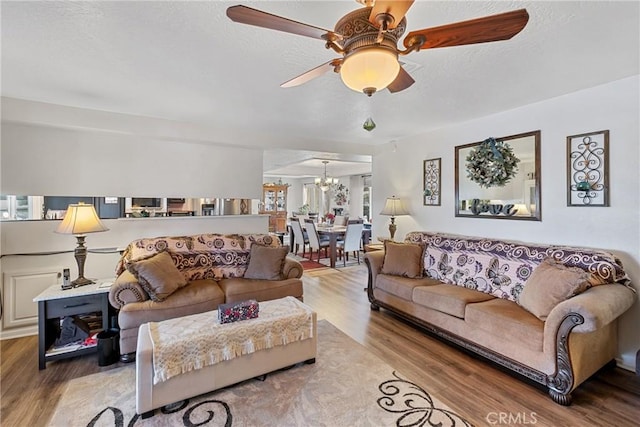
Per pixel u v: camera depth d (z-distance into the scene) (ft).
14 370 8.02
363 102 10.08
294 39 6.22
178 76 8.05
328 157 19.52
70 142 11.30
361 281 17.01
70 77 8.12
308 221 24.18
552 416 6.30
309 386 7.28
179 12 5.35
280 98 9.69
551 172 9.71
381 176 17.29
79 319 9.19
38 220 10.71
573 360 6.62
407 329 10.64
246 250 12.40
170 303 8.90
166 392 6.41
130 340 8.41
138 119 11.64
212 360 6.82
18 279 10.29
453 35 4.26
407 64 7.29
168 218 13.01
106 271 11.83
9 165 10.38
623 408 6.54
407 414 6.34
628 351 8.09
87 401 6.73
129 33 6.04
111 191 12.00
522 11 3.73
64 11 5.32
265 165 24.94
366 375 7.76
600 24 5.67
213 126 13.07
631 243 8.07
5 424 6.03
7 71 7.77
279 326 7.67
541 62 7.23
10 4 5.11
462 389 7.21
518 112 10.58
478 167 11.87
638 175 7.95
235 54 6.85
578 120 9.07
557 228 9.58
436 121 12.34
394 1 3.56
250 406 6.57
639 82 7.91
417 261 11.95
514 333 7.50
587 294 6.91
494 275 9.89
